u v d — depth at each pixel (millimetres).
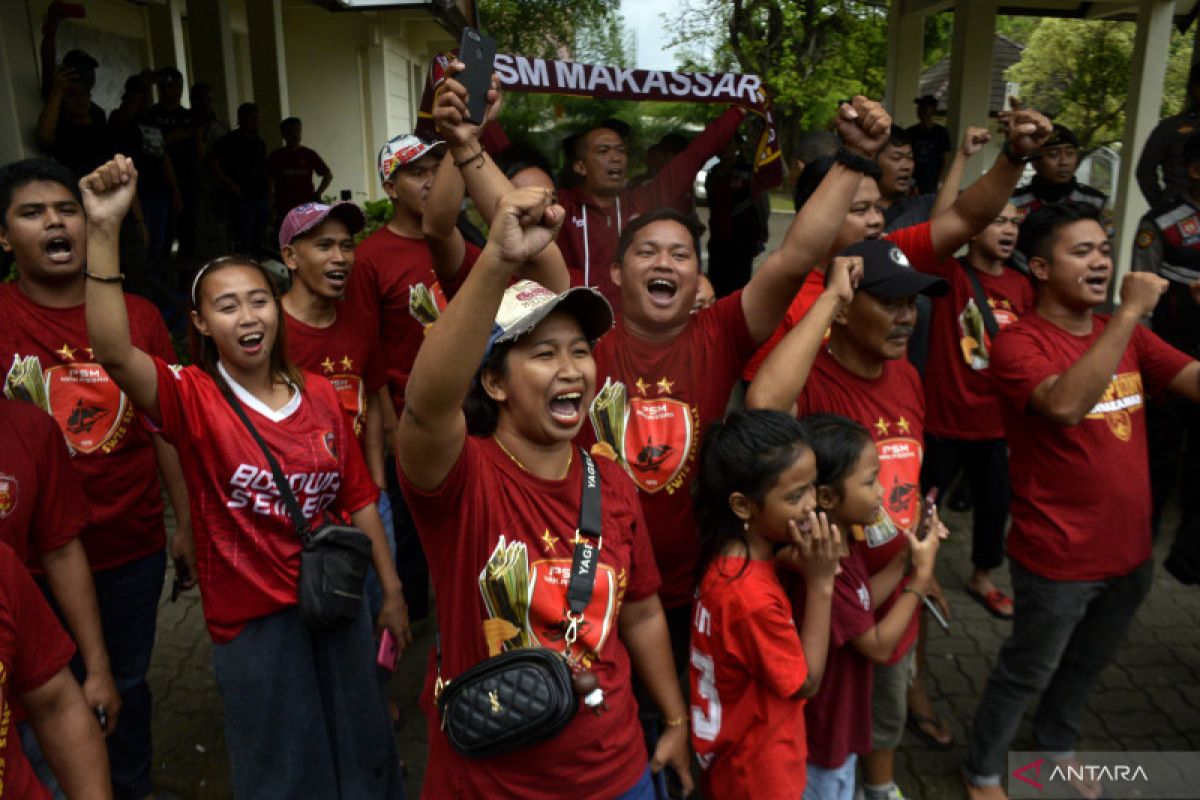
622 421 2465
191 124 9734
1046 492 2809
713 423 2332
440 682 1931
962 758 3311
